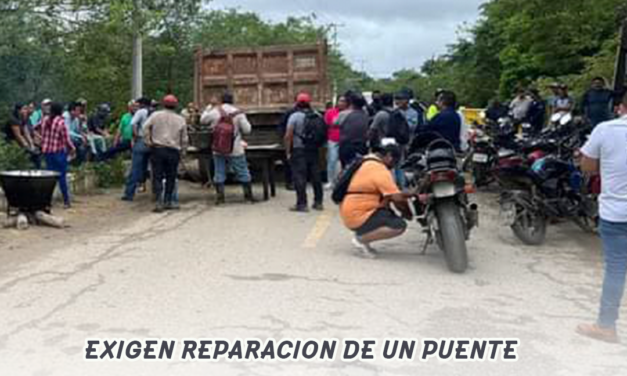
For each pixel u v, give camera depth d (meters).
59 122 11.06
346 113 11.20
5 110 14.49
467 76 45.56
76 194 12.88
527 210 8.57
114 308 5.84
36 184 9.45
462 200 7.46
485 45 43.88
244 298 6.14
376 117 10.31
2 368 4.62
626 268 5.26
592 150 5.30
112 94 19.14
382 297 6.25
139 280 6.72
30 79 15.16
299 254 7.91
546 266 7.55
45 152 11.05
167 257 7.73
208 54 14.76
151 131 11.04
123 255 7.83
